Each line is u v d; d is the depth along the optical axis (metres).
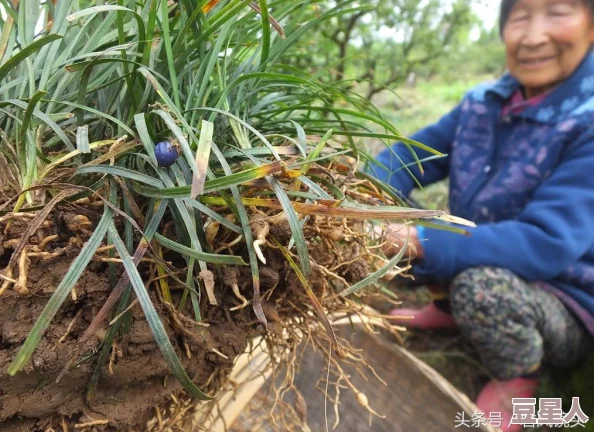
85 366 0.31
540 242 0.92
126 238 0.31
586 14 0.95
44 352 0.29
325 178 0.39
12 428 0.31
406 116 2.21
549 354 1.08
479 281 0.96
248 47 0.49
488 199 1.08
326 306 0.44
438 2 1.48
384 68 1.51
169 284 0.34
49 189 0.32
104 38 0.39
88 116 0.37
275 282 0.39
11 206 0.30
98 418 0.33
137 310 0.32
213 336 0.38
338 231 0.38
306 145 0.41
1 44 0.37
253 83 0.44
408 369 0.82
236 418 0.61
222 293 0.38
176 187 0.29
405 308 1.38
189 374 0.37
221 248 0.35
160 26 0.40
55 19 0.38
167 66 0.40
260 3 0.33
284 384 0.43
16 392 0.30
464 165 1.15
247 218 0.32
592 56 1.02
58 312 0.30
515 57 1.05
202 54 0.40
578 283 1.03
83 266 0.26
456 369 1.17
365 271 0.44
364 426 0.71
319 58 1.24
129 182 0.33
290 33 0.47
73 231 0.31
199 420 0.50
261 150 0.36
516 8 1.03
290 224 0.30
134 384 0.34
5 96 0.36
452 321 1.24
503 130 1.12
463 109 1.23
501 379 1.07
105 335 0.31
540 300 0.97
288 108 0.42
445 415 0.75
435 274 1.00
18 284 0.27
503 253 0.94
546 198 0.96
